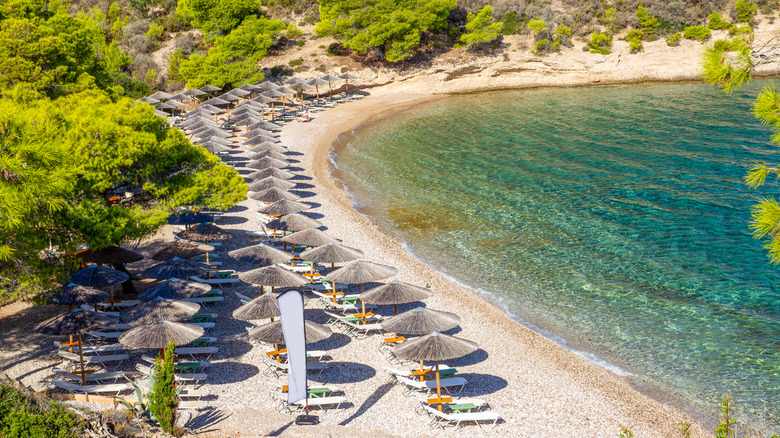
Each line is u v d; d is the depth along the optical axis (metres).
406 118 60.31
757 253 26.12
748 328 20.22
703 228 29.33
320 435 14.53
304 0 85.00
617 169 40.28
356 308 21.78
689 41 75.00
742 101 59.50
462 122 57.47
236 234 30.27
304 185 39.16
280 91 62.06
